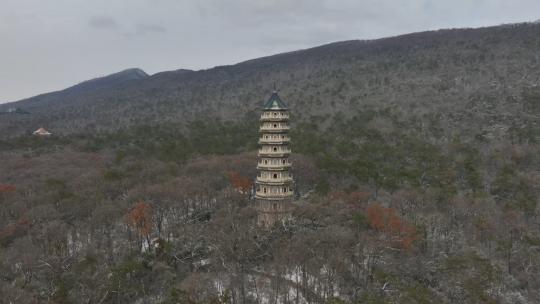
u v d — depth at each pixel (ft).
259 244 388.98
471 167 558.56
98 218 436.76
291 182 435.12
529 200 476.95
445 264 349.00
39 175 629.51
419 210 458.91
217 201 495.41
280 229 408.46
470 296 307.78
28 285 336.90
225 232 401.49
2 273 353.51
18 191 545.03
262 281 347.77
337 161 555.28
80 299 315.37
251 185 536.01
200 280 330.34
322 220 415.23
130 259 363.97
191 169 586.86
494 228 414.82
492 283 333.21
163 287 342.85
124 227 453.99
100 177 571.28
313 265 331.98
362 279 339.36
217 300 294.25
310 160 576.61
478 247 401.49
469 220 438.40
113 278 328.90
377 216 390.83
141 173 579.48
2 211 481.46
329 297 304.30
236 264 360.28
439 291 328.29
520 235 417.08
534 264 375.45
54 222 432.66
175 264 377.71
